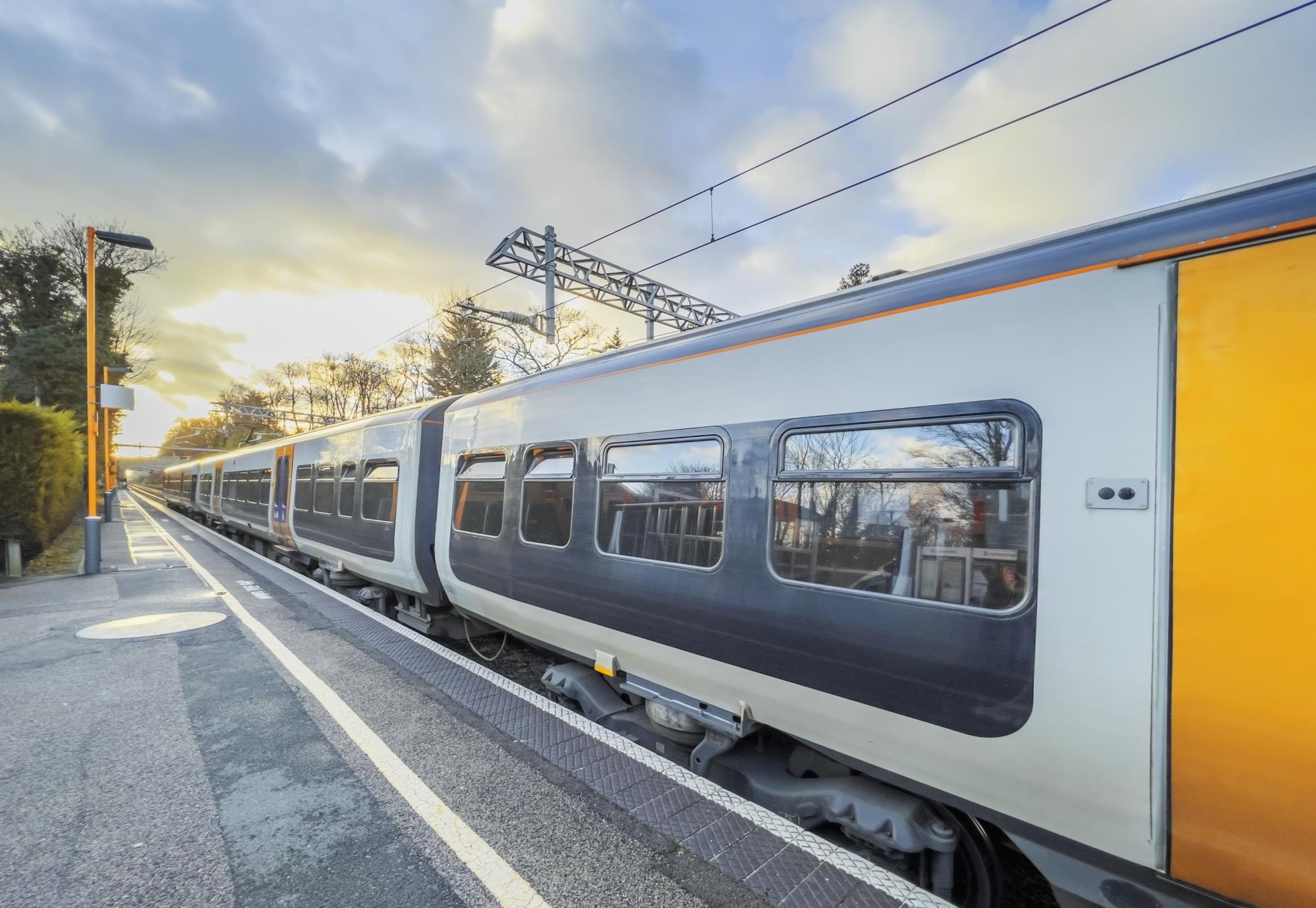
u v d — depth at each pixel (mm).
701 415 3039
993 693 1944
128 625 6113
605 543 3607
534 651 6570
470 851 2461
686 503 3082
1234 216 1637
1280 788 1430
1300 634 1409
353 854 2459
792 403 2625
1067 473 1815
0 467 9289
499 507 4684
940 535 2107
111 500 25297
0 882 2285
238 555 12148
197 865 2393
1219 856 1535
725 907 2119
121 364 30719
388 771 3111
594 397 3801
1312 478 1423
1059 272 1917
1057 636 1805
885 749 2299
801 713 2576
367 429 7246
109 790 2961
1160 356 1692
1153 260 1737
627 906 2141
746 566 2740
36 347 25344
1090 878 1820
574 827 2615
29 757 3295
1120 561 1698
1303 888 1402
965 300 2127
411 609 6582
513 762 3193
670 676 3238
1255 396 1525
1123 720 1677
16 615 6629
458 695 4141
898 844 2344
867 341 2393
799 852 2400
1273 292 1540
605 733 3535
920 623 2129
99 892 2234
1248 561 1492
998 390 1993
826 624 2416
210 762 3232
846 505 2393
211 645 5371
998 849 2496
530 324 15531
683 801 2795
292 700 4078
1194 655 1562
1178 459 1626
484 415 5051
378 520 6645
